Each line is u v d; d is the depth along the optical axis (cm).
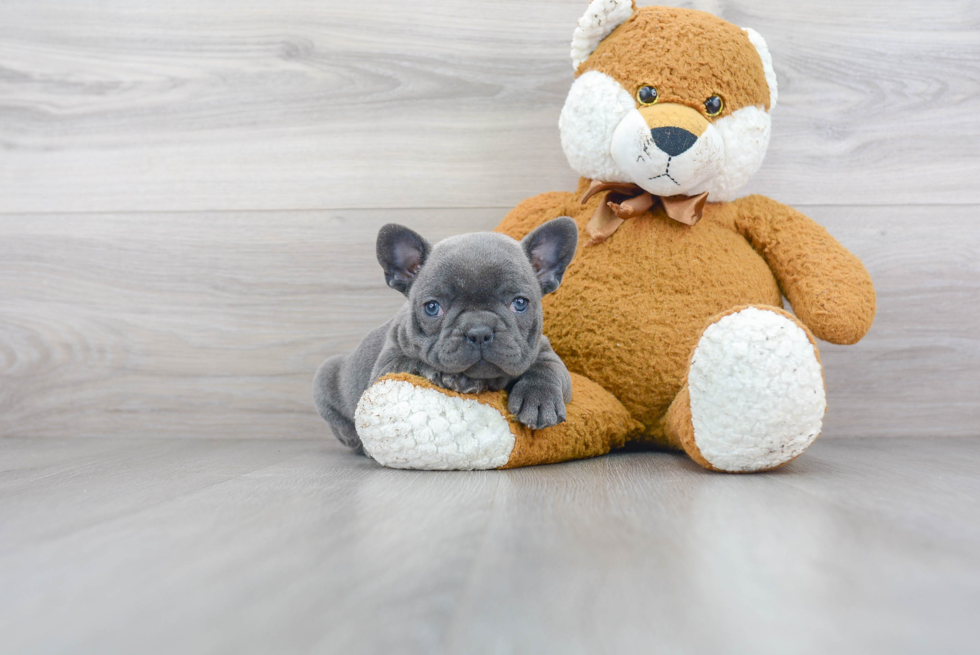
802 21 197
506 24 201
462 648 55
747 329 125
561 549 79
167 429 205
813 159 198
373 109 202
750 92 157
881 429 197
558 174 201
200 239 204
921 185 197
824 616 61
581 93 161
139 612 62
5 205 206
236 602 64
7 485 124
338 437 171
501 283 135
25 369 205
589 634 57
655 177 153
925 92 197
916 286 196
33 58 206
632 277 159
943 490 113
